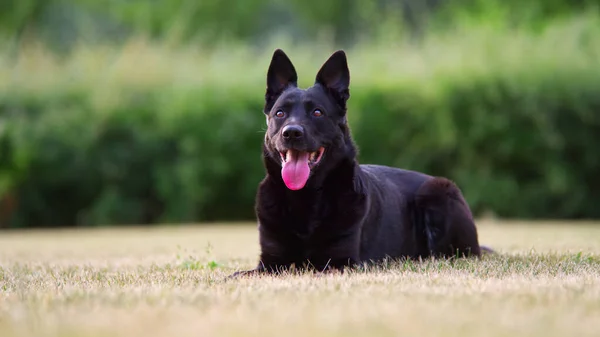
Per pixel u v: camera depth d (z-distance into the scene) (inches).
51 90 759.7
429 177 265.1
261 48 1144.2
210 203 749.3
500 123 708.0
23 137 717.3
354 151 222.8
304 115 213.9
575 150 721.6
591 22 819.4
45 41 1151.6
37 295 151.8
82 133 729.0
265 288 157.3
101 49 823.1
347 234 213.2
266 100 233.3
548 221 698.2
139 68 773.3
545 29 835.4
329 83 225.8
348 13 1247.5
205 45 1055.0
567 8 1040.8
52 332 108.4
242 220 765.3
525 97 708.0
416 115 723.4
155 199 743.7
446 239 251.6
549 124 703.7
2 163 725.3
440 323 112.3
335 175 215.3
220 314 122.6
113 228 703.1
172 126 732.7
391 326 109.8
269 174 221.5
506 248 312.3
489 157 724.0
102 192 739.4
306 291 151.4
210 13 1225.4
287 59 232.5
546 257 247.6
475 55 737.6
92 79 768.9
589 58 745.0
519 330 107.0
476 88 714.8
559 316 117.2
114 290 162.1
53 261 294.4
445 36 808.9
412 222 253.0
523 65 724.7
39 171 727.7
